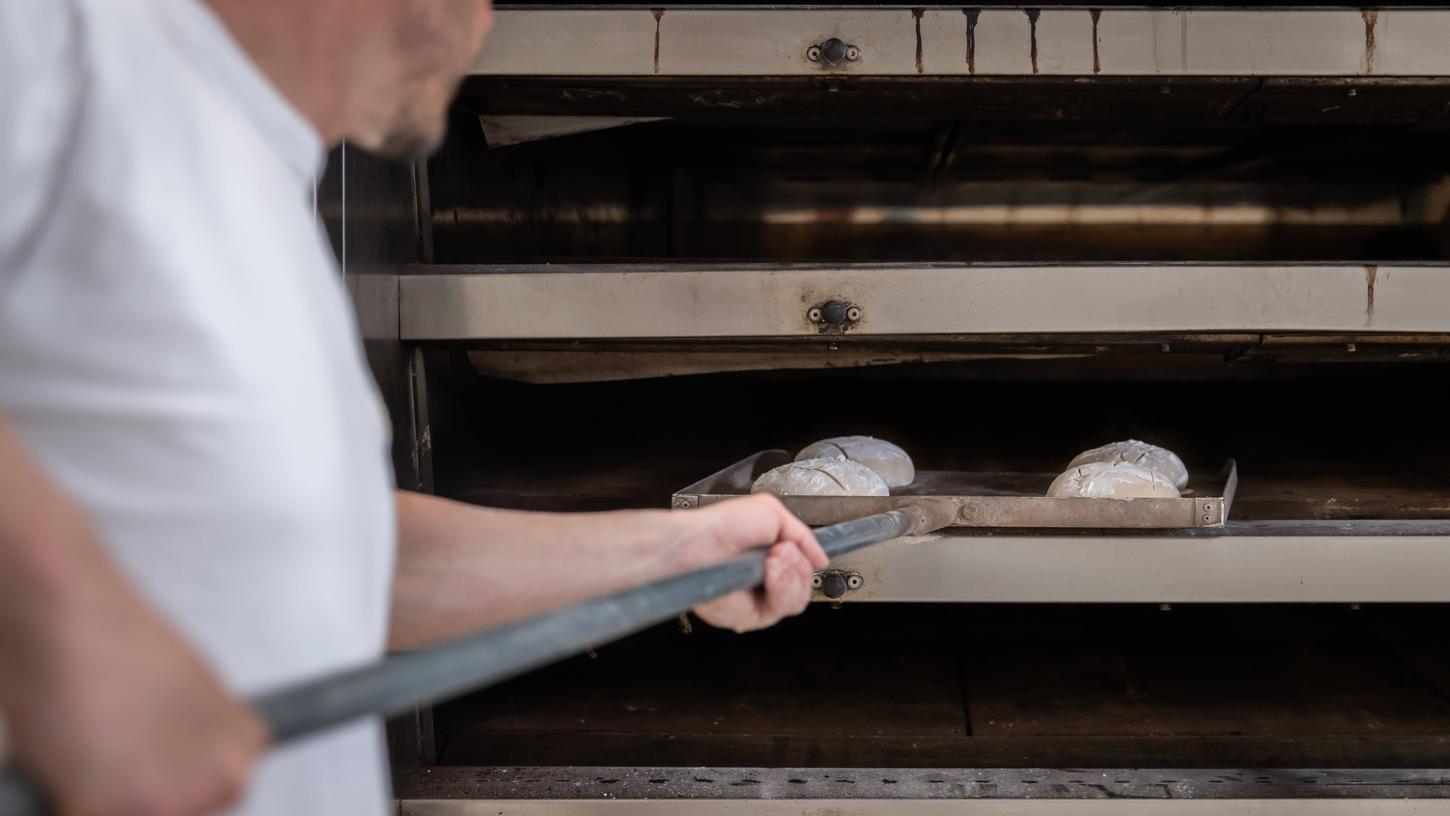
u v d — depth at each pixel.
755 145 2.54
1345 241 2.59
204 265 0.56
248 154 0.61
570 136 2.29
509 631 0.56
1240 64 1.63
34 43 0.54
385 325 1.61
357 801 0.70
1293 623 2.17
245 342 0.57
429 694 0.50
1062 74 1.64
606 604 0.65
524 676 1.95
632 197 2.57
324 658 0.61
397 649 0.91
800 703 1.85
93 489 0.56
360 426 0.68
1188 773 1.60
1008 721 1.77
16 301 0.55
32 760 0.37
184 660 0.40
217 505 0.57
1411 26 1.62
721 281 1.62
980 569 1.55
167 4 0.61
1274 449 2.16
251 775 0.41
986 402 2.46
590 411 2.39
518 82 1.69
